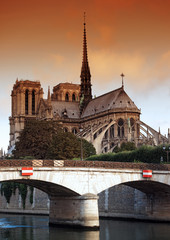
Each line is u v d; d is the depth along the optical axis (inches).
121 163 2561.5
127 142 7047.2
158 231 2454.5
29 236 2322.8
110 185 2472.9
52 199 2655.0
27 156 5231.3
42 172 2274.9
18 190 4650.6
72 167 2362.2
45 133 5723.4
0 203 5088.6
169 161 3324.3
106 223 2898.6
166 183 2650.1
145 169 2615.7
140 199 3034.0
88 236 2234.3
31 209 4333.2
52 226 2623.0
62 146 5172.2
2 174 2166.6
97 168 2436.0
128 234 2343.8
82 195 2385.6
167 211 2819.9
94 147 6963.6
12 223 3100.4
